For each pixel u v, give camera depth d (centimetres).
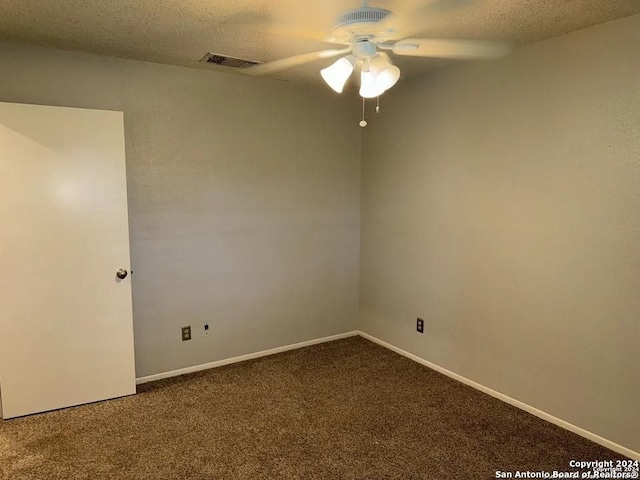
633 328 230
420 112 352
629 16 221
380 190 402
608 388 242
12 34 257
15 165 266
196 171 341
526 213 277
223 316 364
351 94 411
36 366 281
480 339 315
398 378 340
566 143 253
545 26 237
